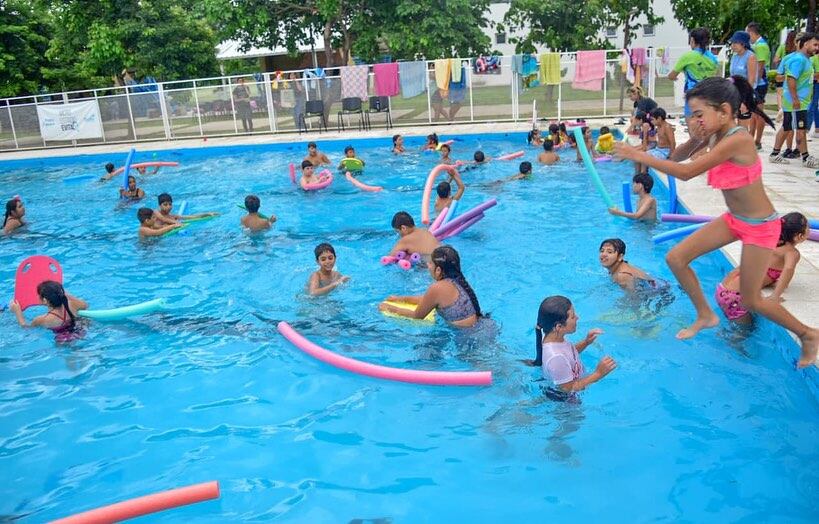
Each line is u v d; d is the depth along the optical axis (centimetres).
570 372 442
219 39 2250
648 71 1759
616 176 1156
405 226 729
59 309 620
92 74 2480
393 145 1639
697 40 1009
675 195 853
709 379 478
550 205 983
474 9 2341
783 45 1322
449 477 393
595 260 728
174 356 570
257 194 1206
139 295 723
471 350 538
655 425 430
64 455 438
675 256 403
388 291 671
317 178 1242
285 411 476
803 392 449
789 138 1029
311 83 1867
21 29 2386
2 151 1984
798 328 409
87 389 523
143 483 405
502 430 434
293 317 630
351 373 517
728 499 360
